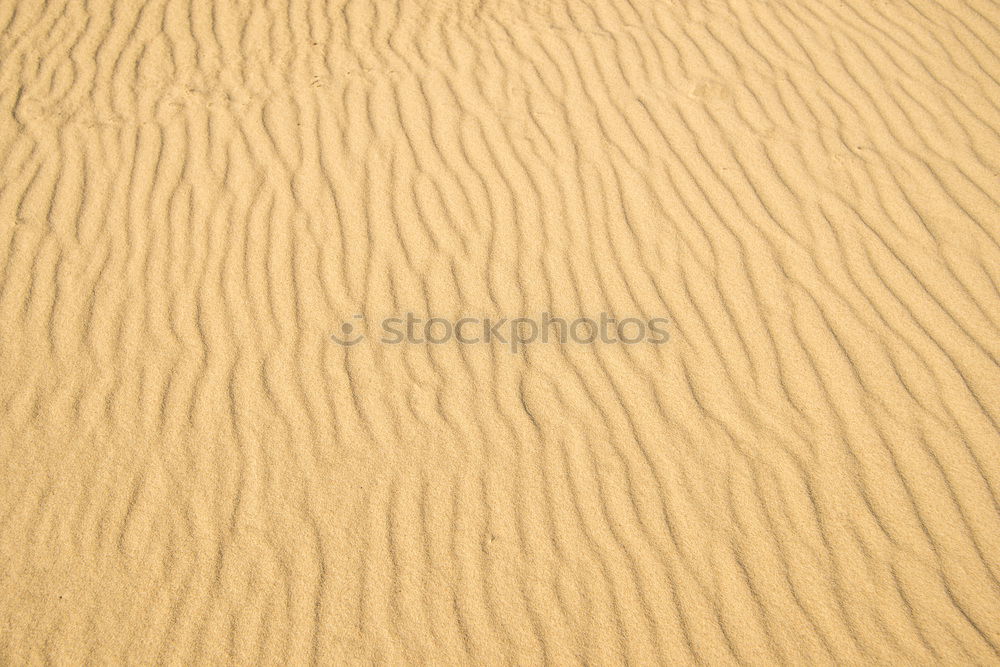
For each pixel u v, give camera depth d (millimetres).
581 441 3318
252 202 4152
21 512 3061
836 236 4070
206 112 4617
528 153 4469
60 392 3396
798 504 3141
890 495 3158
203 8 5309
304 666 2727
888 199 4246
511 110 4719
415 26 5281
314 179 4277
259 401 3400
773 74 4996
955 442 3303
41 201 4094
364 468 3221
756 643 2805
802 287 3852
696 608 2885
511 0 5527
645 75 4973
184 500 3113
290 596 2887
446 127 4594
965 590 2912
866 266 3936
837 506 3133
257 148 4426
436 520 3088
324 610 2857
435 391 3463
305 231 4031
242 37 5121
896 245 4027
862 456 3270
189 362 3512
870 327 3689
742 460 3264
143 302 3717
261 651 2758
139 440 3268
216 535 3025
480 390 3473
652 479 3211
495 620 2848
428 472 3217
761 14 5441
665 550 3021
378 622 2834
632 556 3004
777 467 3242
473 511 3115
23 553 2959
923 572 2959
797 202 4230
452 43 5168
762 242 4043
